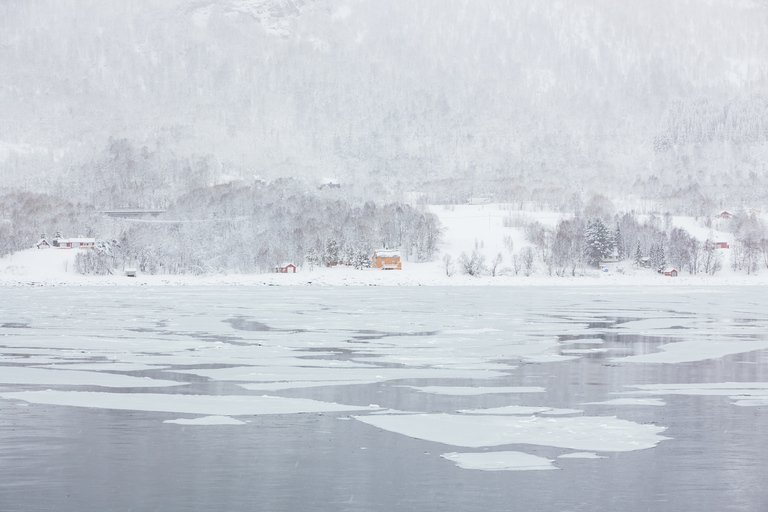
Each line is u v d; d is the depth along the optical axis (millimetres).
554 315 80688
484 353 49469
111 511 19469
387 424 28547
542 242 185875
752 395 34812
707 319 76188
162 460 23828
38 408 31266
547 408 31562
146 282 158000
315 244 184625
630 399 33625
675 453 24688
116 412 30578
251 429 27750
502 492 20906
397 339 57344
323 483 21656
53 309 87812
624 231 194875
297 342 55312
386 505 19906
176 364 43969
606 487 21328
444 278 166250
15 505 19844
